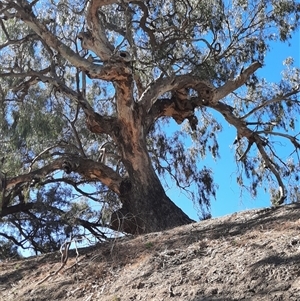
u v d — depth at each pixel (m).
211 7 16.89
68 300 8.14
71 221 17.22
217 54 17.00
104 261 9.30
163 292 7.22
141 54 17.06
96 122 15.01
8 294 8.98
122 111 14.77
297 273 6.64
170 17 16.98
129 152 14.84
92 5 14.30
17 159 17.17
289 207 10.21
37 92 18.36
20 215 20.19
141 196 14.48
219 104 16.88
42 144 18.28
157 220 14.12
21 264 10.63
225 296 6.64
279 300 6.14
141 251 9.30
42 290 8.67
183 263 8.10
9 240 20.52
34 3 14.79
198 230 9.95
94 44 14.40
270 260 7.16
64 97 18.81
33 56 17.16
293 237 7.92
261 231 8.85
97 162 15.04
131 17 16.45
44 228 19.47
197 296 6.83
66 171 14.59
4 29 15.56
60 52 14.15
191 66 16.73
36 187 15.98
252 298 6.37
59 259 10.30
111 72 13.78
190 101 16.17
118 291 7.82
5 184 14.45
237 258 7.59
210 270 7.46
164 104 16.02
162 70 15.59
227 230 9.46
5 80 17.17
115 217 14.41
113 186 14.92
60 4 16.88
